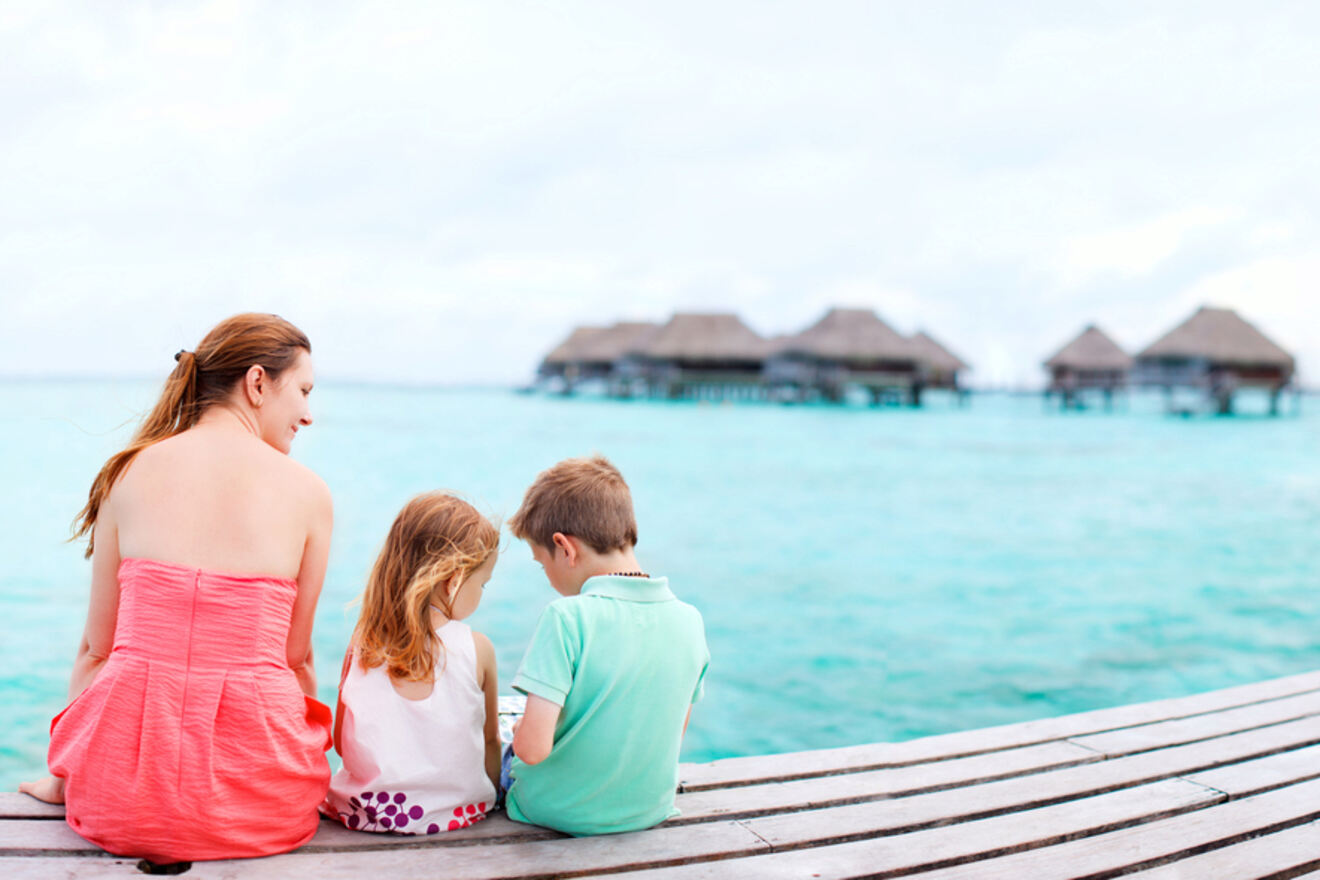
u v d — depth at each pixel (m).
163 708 1.83
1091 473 23.38
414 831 2.10
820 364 63.06
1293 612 8.76
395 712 2.07
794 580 10.26
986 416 59.75
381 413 54.53
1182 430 45.91
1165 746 2.89
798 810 2.36
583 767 2.09
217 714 1.85
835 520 15.06
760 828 2.23
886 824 2.27
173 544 1.88
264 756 1.89
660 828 2.21
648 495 18.34
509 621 7.89
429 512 2.09
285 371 2.05
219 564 1.88
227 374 2.01
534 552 2.24
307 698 2.09
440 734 2.09
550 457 25.56
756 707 6.04
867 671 6.82
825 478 21.72
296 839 2.00
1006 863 2.11
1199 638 7.79
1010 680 6.61
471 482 19.28
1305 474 23.27
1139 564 11.34
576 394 101.12
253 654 1.90
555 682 1.98
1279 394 61.16
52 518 12.88
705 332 66.50
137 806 1.82
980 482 21.06
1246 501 17.86
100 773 1.84
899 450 30.73
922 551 12.26
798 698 6.21
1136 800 2.47
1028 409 76.69
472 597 2.16
